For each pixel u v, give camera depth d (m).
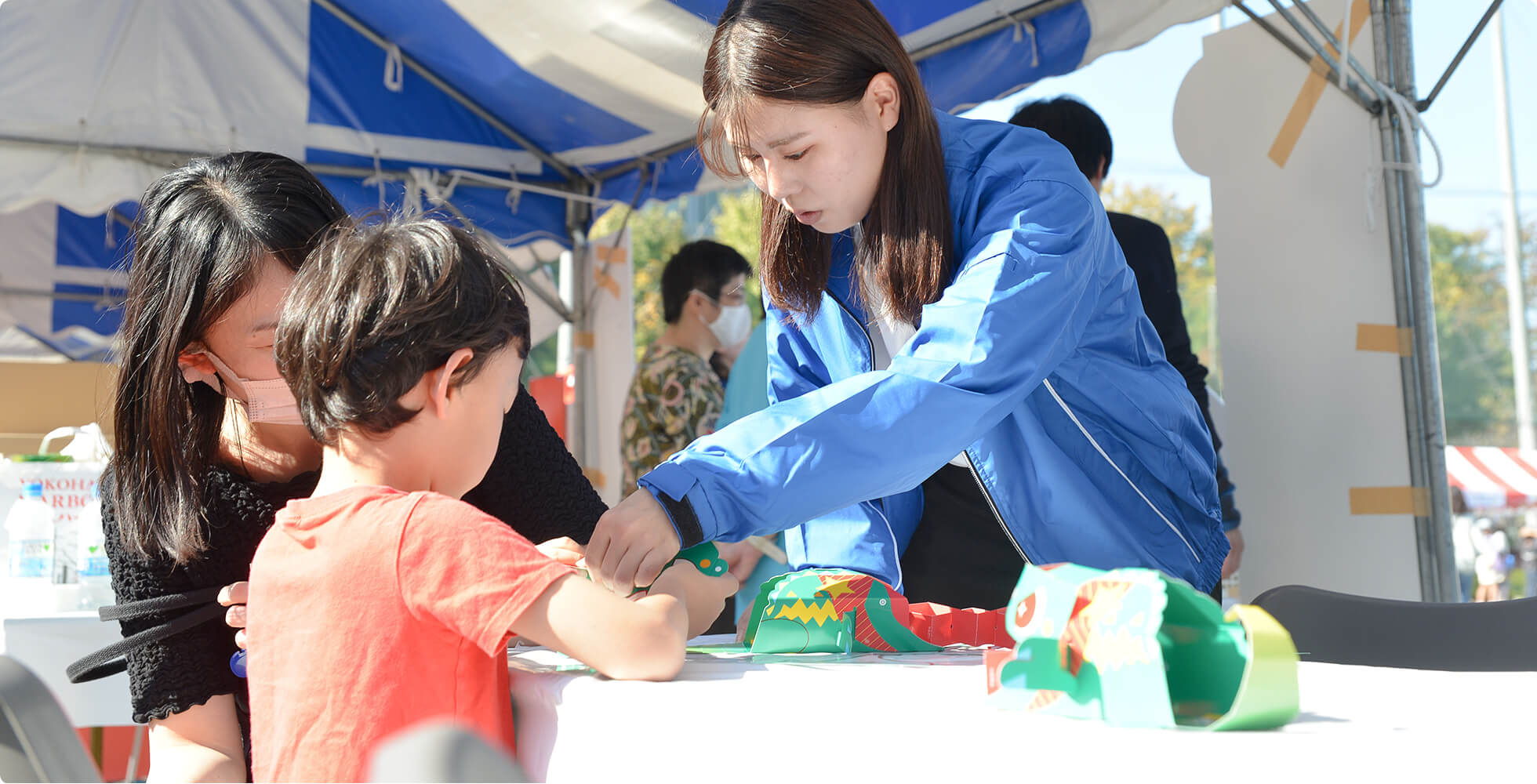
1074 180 1.22
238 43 3.89
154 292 1.08
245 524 1.09
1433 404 2.58
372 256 0.89
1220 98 2.90
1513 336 14.34
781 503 1.00
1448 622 1.31
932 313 1.12
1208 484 1.43
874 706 0.63
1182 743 0.50
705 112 1.29
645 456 3.55
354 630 0.80
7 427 2.95
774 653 1.07
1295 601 1.39
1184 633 0.64
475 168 4.36
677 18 3.49
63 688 1.70
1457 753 0.48
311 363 0.88
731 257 3.68
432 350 0.87
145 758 2.61
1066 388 1.33
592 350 4.71
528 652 1.09
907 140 1.26
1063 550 1.37
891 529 1.45
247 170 1.12
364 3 3.87
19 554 1.96
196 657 1.06
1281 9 2.67
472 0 3.62
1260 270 2.82
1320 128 2.72
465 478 0.93
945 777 0.53
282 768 0.81
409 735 0.47
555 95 4.10
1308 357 2.74
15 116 3.63
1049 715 0.62
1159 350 1.46
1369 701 0.67
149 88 3.79
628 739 0.68
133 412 1.09
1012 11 3.03
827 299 1.46
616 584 0.92
